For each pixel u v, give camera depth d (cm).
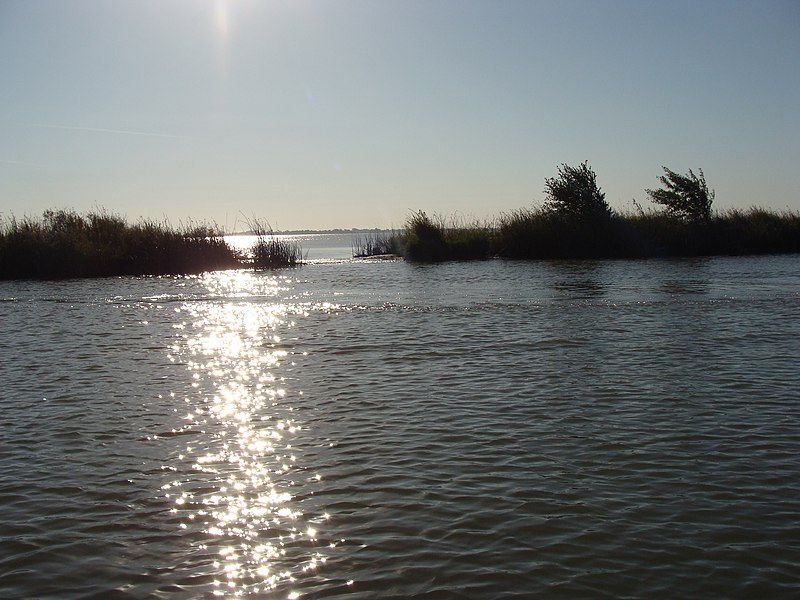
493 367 1165
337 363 1230
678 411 902
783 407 909
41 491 698
